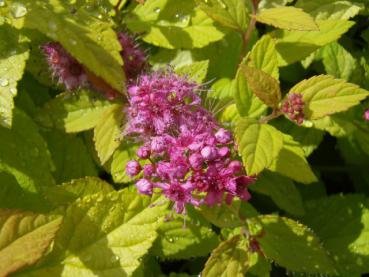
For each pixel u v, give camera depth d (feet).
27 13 0.72
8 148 0.75
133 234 0.66
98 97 0.81
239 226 0.75
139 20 0.85
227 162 0.66
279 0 0.91
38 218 0.60
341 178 0.98
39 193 0.75
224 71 0.88
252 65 0.76
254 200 0.92
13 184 0.75
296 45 0.84
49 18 0.72
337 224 0.88
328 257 0.78
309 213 0.90
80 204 0.66
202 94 0.83
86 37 0.72
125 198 0.67
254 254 0.79
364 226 0.87
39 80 0.83
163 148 0.67
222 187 0.65
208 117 0.72
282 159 0.76
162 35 0.84
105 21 0.79
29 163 0.76
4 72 0.73
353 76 0.93
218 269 0.71
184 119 0.71
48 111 0.80
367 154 0.93
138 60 0.80
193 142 0.66
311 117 0.69
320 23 0.85
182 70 0.81
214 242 0.79
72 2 0.75
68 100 0.80
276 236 0.77
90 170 0.82
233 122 0.79
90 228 0.66
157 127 0.70
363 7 0.93
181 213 0.71
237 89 0.75
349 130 0.88
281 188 0.86
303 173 0.76
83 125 0.80
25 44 0.74
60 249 0.64
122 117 0.75
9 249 0.59
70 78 0.78
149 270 0.82
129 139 0.77
